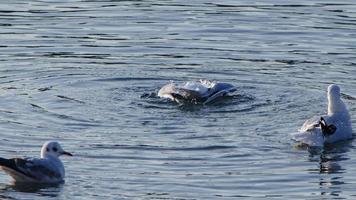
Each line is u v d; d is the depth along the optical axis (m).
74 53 70.50
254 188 46.53
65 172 48.12
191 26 77.38
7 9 82.38
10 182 47.12
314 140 52.41
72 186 46.41
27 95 60.53
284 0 85.94
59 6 83.69
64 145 51.81
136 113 57.47
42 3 84.69
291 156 51.00
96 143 52.19
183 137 53.38
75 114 56.97
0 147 51.47
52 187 46.25
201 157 50.44
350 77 65.12
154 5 84.06
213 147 51.91
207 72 66.56
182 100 59.53
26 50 70.94
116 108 58.34
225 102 59.75
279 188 46.66
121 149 51.38
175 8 83.06
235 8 82.94
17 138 52.81
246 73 66.25
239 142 52.72
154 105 59.09
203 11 82.06
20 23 77.94
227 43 73.19
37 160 46.84
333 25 77.31
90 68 66.94
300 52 70.81
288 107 58.94
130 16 80.31
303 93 61.72
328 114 54.66
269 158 50.66
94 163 49.41
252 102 59.84
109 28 76.94
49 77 64.75
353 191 46.38
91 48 71.69
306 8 82.94
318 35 74.81
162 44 72.81
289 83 63.97
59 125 55.03
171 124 55.59
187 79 65.25
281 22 78.38
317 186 46.97
